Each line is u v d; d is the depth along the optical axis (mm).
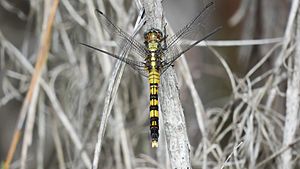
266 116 450
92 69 478
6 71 487
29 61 488
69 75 483
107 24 412
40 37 477
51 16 441
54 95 463
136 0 396
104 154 477
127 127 474
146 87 470
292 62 437
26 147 443
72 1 478
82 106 474
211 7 404
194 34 403
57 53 488
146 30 396
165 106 380
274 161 444
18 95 487
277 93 455
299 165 452
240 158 440
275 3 472
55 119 479
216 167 432
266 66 477
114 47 465
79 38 479
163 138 445
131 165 457
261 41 444
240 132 435
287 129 428
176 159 376
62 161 472
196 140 499
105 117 394
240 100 467
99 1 459
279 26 472
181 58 433
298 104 428
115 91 395
